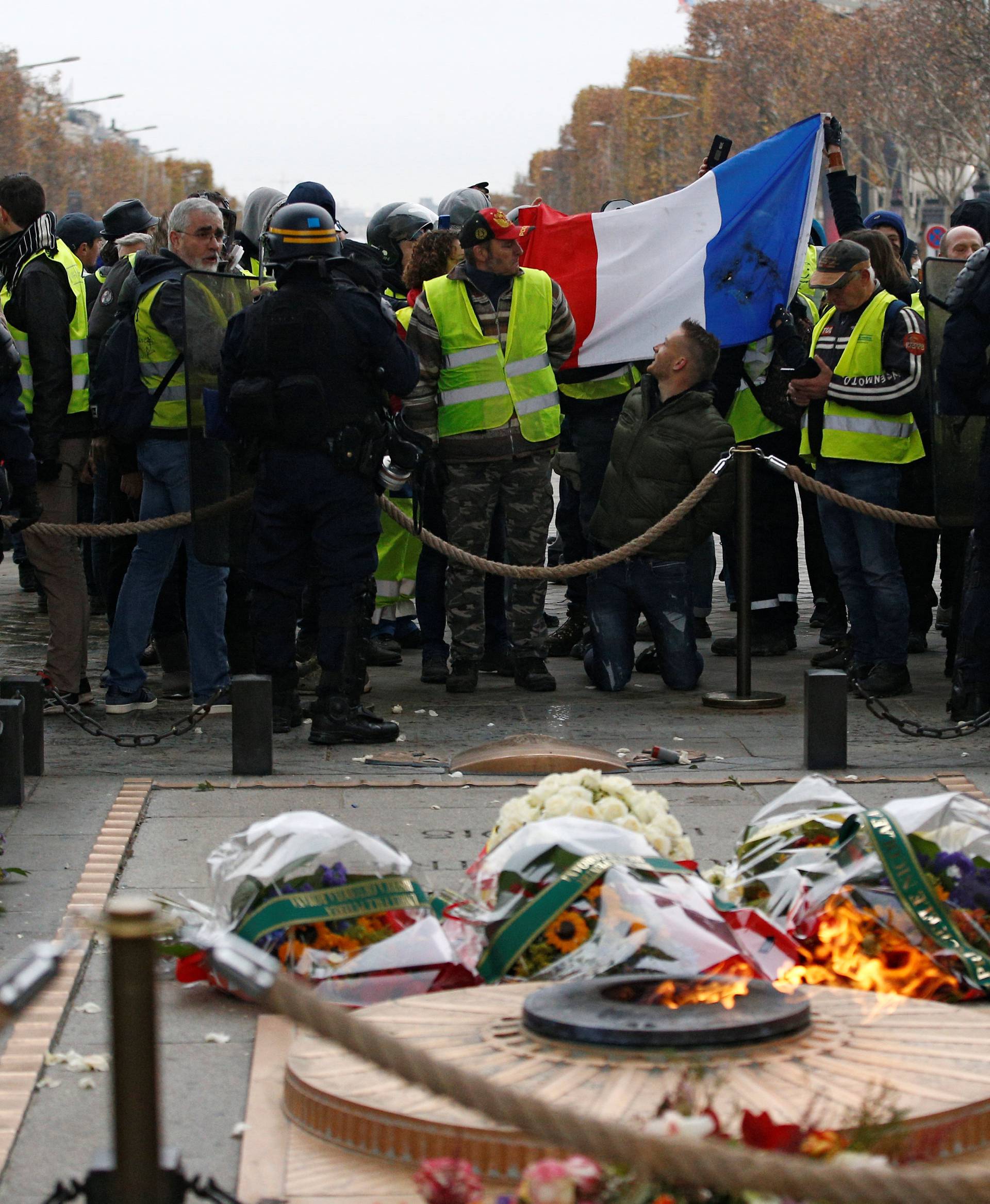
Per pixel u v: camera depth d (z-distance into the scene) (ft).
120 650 27.02
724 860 18.04
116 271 32.04
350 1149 10.77
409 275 29.17
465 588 28.53
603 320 31.99
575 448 33.32
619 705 27.84
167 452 26.17
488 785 21.71
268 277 27.04
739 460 27.12
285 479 23.72
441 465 28.19
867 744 24.54
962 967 13.61
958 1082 10.70
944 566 34.45
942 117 170.71
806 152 32.50
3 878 17.42
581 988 11.85
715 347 28.53
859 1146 9.31
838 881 14.16
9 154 236.63
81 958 14.80
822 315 29.01
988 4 157.17
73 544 26.63
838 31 188.24
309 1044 11.91
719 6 201.87
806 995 12.42
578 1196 8.69
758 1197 8.44
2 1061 12.44
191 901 15.62
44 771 22.57
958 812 14.64
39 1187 10.59
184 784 21.74
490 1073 10.69
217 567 26.53
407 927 13.87
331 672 24.38
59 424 25.27
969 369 23.81
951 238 31.73
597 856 13.29
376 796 21.18
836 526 28.40
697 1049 10.89
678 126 257.14
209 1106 11.85
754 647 32.89
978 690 25.53
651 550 28.60
